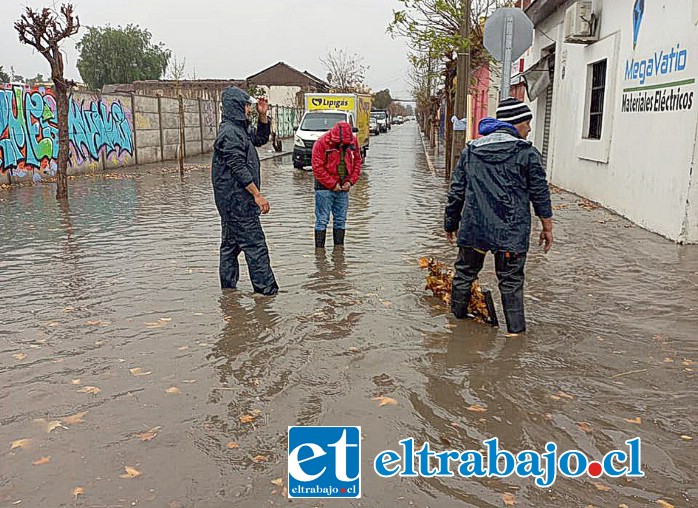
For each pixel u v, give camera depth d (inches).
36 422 159.3
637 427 156.3
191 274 298.0
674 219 354.3
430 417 161.3
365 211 493.4
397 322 229.5
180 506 126.5
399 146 1561.3
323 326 225.8
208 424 158.1
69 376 186.1
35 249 354.3
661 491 131.6
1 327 227.1
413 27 712.4
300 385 179.3
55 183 707.4
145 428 156.3
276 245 361.7
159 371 189.2
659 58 374.3
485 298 222.4
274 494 130.3
